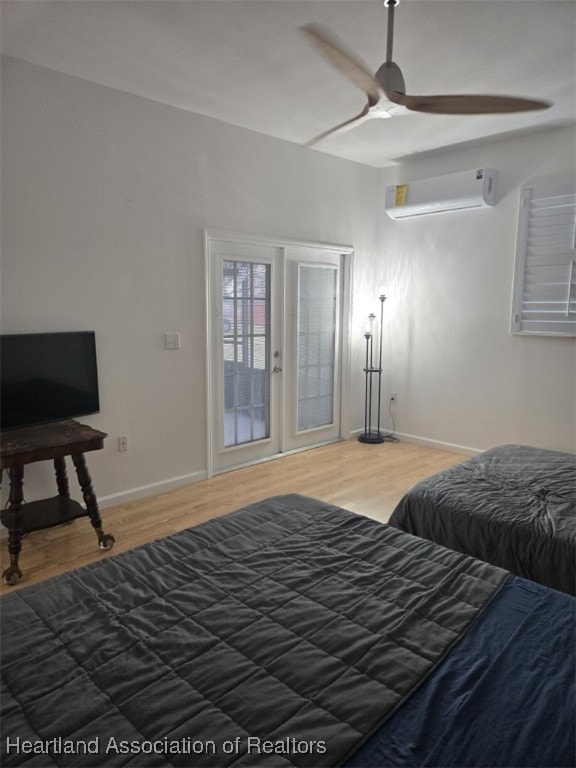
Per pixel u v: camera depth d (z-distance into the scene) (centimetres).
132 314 338
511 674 112
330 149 438
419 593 144
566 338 400
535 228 404
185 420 377
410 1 218
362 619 132
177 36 251
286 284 441
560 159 388
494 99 197
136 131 325
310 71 288
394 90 202
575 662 116
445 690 108
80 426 292
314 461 446
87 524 316
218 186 373
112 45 260
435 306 475
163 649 121
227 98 327
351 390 516
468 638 125
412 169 476
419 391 497
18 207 283
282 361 448
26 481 301
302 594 144
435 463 441
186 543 174
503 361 436
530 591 146
